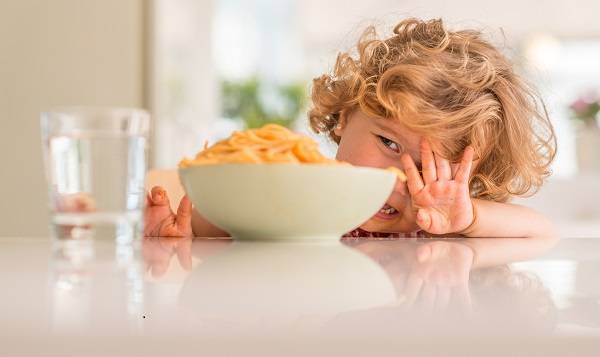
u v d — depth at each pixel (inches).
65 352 11.9
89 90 107.5
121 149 28.2
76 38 106.4
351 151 55.2
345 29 138.9
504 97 57.2
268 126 33.6
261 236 32.9
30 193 102.1
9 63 100.1
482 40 61.9
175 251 27.6
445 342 12.4
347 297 18.1
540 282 20.3
